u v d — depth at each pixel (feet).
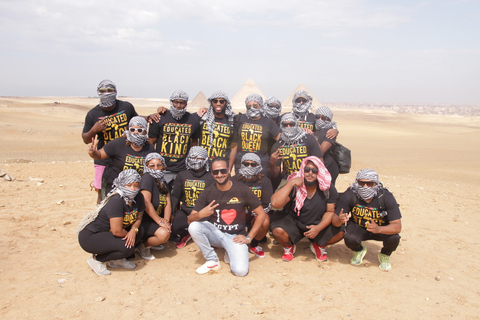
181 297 14.70
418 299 15.11
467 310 14.39
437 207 31.94
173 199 19.71
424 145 129.18
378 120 319.06
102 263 16.70
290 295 15.06
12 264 17.20
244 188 17.37
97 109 21.06
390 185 43.57
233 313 13.60
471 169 72.18
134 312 13.51
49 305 13.75
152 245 18.20
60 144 92.68
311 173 17.49
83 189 33.71
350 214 18.42
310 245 19.92
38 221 23.70
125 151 19.13
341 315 13.67
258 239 19.17
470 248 21.54
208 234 17.31
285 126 19.72
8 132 105.19
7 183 34.53
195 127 20.84
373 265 18.54
